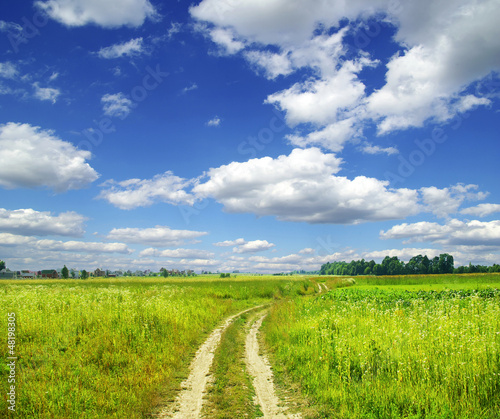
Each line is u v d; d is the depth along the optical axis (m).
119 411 7.50
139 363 10.62
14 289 27.31
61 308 16.38
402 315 14.66
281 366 11.58
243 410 7.98
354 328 12.63
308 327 14.05
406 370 8.89
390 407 7.31
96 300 19.78
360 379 9.44
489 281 43.50
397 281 54.81
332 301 23.48
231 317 22.59
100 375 9.53
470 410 6.88
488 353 8.58
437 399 7.25
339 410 7.70
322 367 10.20
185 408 8.08
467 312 13.99
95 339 11.95
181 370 10.94
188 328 15.96
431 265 109.12
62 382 8.72
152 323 14.66
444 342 9.73
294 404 8.43
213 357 12.51
